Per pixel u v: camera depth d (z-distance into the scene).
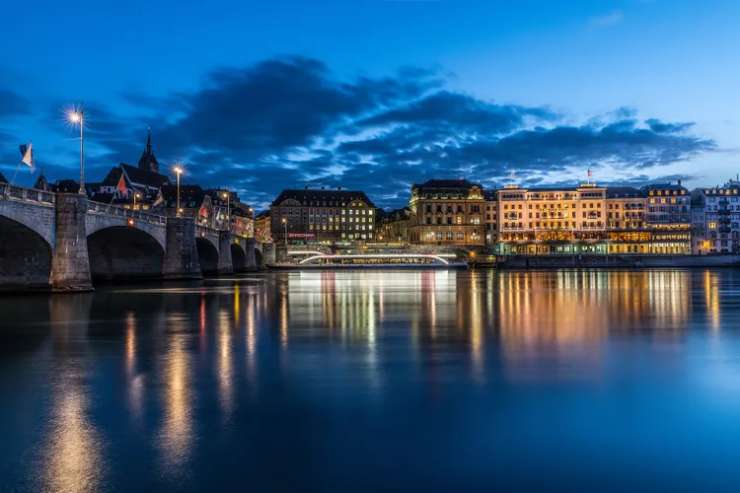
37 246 54.00
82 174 57.72
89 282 57.53
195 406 14.90
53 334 27.88
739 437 12.48
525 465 11.07
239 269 140.25
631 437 12.52
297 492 9.99
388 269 175.00
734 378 17.81
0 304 43.91
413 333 27.91
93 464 11.16
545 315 36.12
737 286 69.81
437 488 10.13
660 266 181.00
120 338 26.53
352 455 11.56
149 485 10.29
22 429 13.14
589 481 10.42
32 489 10.14
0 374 18.67
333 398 15.60
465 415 14.05
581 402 15.13
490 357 21.39
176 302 46.28
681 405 14.84
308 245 193.62
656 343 24.56
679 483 10.34
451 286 72.94
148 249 83.62
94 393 16.23
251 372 18.91
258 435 12.70
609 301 47.19
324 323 32.12
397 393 16.09
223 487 10.20
